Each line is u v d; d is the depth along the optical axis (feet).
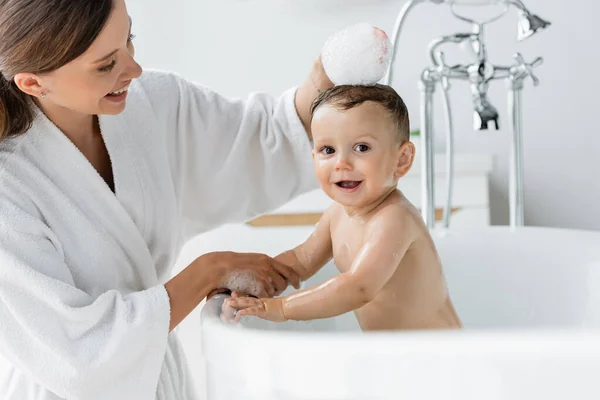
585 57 7.80
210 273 3.50
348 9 8.05
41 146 3.56
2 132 3.44
